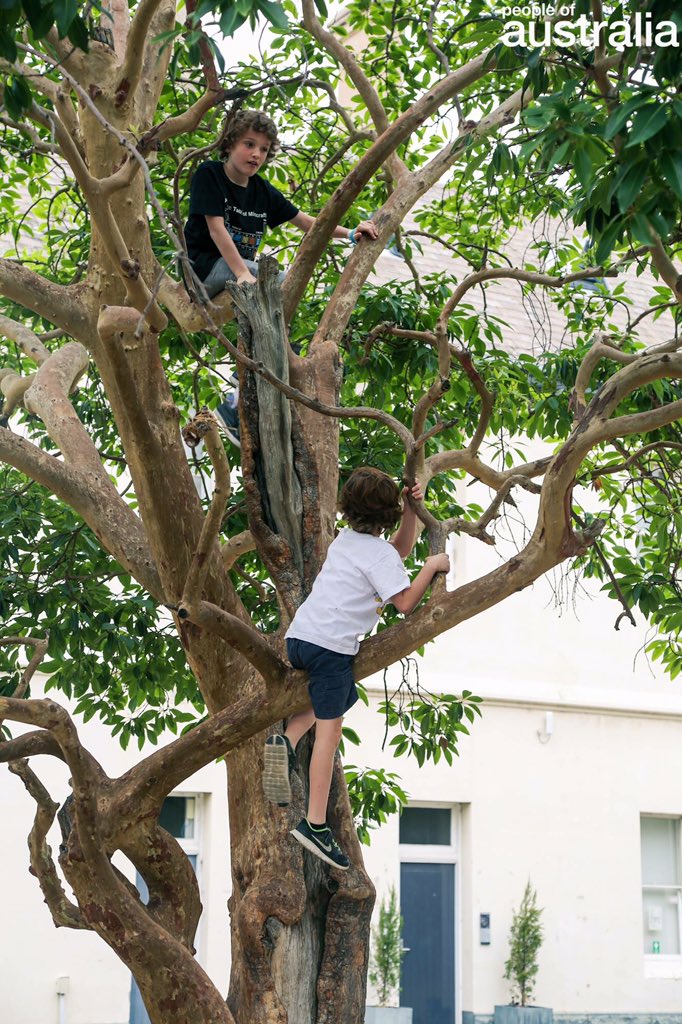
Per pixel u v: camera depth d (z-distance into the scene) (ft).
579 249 32.68
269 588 30.40
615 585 17.37
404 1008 47.83
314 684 14.87
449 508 33.01
